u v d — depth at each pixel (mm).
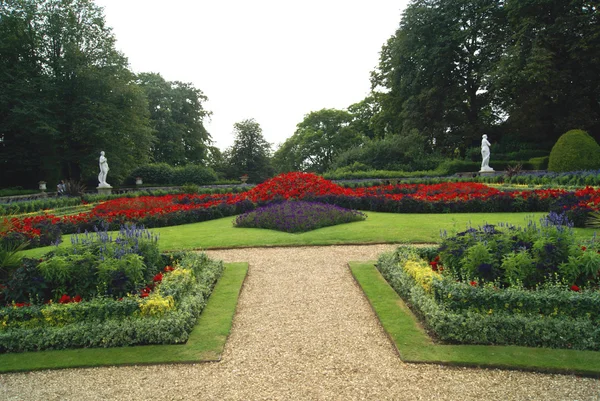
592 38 28078
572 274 5406
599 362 4211
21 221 12648
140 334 4922
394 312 5660
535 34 30250
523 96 32719
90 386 4129
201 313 5824
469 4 35406
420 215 14336
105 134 31188
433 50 35750
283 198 16297
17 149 32062
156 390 4016
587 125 31609
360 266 7969
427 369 4234
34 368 4473
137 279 5930
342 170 34875
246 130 53281
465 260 5906
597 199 10820
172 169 42938
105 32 32875
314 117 57781
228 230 12258
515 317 4738
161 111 47875
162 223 13844
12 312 5113
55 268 5633
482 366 4246
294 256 9117
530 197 14453
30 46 30094
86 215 14320
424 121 38031
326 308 6043
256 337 5129
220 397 3857
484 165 28188
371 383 4016
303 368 4336
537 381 3992
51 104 29656
